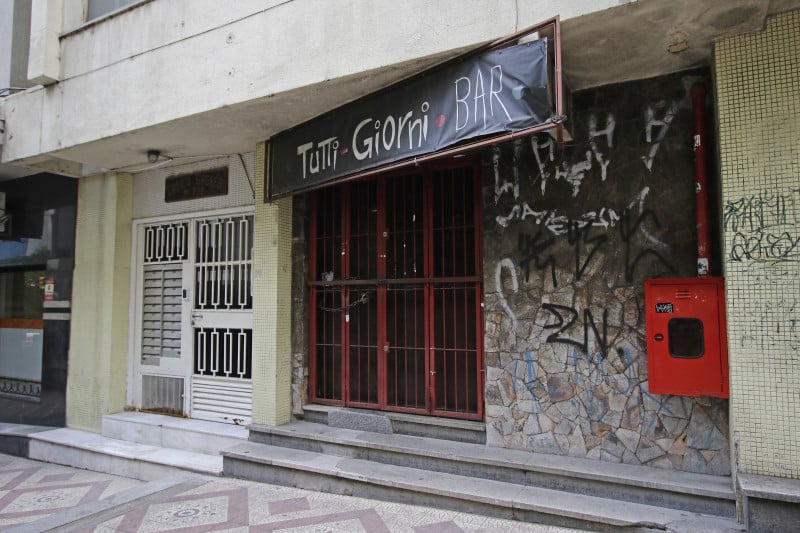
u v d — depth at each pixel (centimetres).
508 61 367
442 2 395
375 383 554
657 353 394
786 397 334
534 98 353
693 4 328
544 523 379
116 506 458
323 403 581
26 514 499
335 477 465
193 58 515
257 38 478
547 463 417
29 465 674
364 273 571
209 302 669
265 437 555
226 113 507
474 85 385
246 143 604
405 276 544
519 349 457
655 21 348
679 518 352
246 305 638
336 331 585
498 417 462
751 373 345
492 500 396
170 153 641
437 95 407
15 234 828
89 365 729
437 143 403
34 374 820
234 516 427
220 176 663
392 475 450
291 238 598
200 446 608
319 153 501
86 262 748
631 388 416
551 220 454
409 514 410
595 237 437
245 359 632
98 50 589
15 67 723
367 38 423
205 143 601
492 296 471
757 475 338
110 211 731
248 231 643
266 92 468
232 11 494
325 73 439
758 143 351
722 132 362
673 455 400
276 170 555
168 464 573
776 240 342
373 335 560
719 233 396
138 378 720
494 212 476
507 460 427
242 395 630
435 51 395
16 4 734
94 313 732
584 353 433
